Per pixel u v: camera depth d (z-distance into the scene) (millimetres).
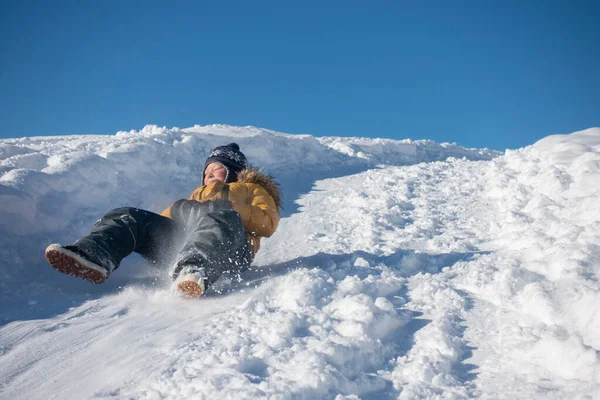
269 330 2605
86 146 6234
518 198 5457
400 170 8031
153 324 2902
